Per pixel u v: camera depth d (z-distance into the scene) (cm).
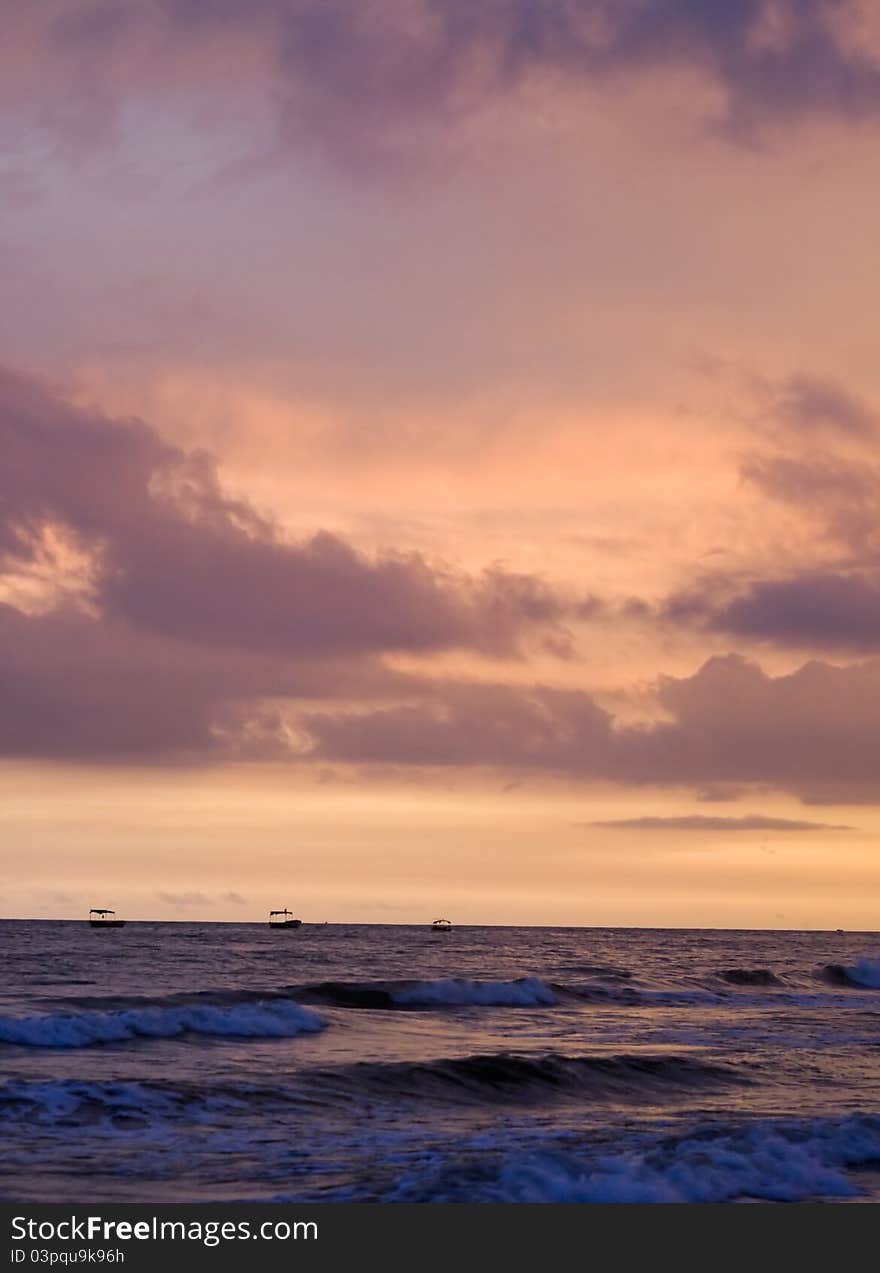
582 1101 3634
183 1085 3378
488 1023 5809
